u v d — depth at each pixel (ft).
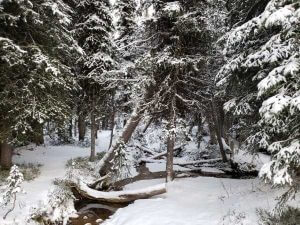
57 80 48.60
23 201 39.60
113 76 57.57
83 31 70.28
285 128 30.55
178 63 48.57
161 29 52.75
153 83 50.11
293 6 27.86
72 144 100.53
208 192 47.32
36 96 48.52
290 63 26.61
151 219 36.81
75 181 46.26
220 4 51.70
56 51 53.47
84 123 107.14
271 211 32.60
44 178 52.16
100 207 46.03
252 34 38.42
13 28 49.47
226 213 36.73
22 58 46.44
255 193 41.57
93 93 72.23
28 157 70.59
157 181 55.93
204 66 53.16
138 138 88.12
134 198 46.57
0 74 46.80
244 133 42.80
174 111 50.03
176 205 42.09
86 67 72.13
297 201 33.55
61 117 52.21
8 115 47.16
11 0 45.47
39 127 52.95
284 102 25.75
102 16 72.69
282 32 29.66
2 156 54.44
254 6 41.55
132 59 78.23
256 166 67.26
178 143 85.92
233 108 42.11
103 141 115.44
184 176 58.39
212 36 50.39
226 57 50.80
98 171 57.52
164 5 49.78
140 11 52.65
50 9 50.93
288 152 26.08
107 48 71.46
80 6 70.54
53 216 39.14
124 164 53.78
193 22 47.42
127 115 77.41
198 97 55.16
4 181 46.24
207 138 103.76
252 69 39.40
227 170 65.92
